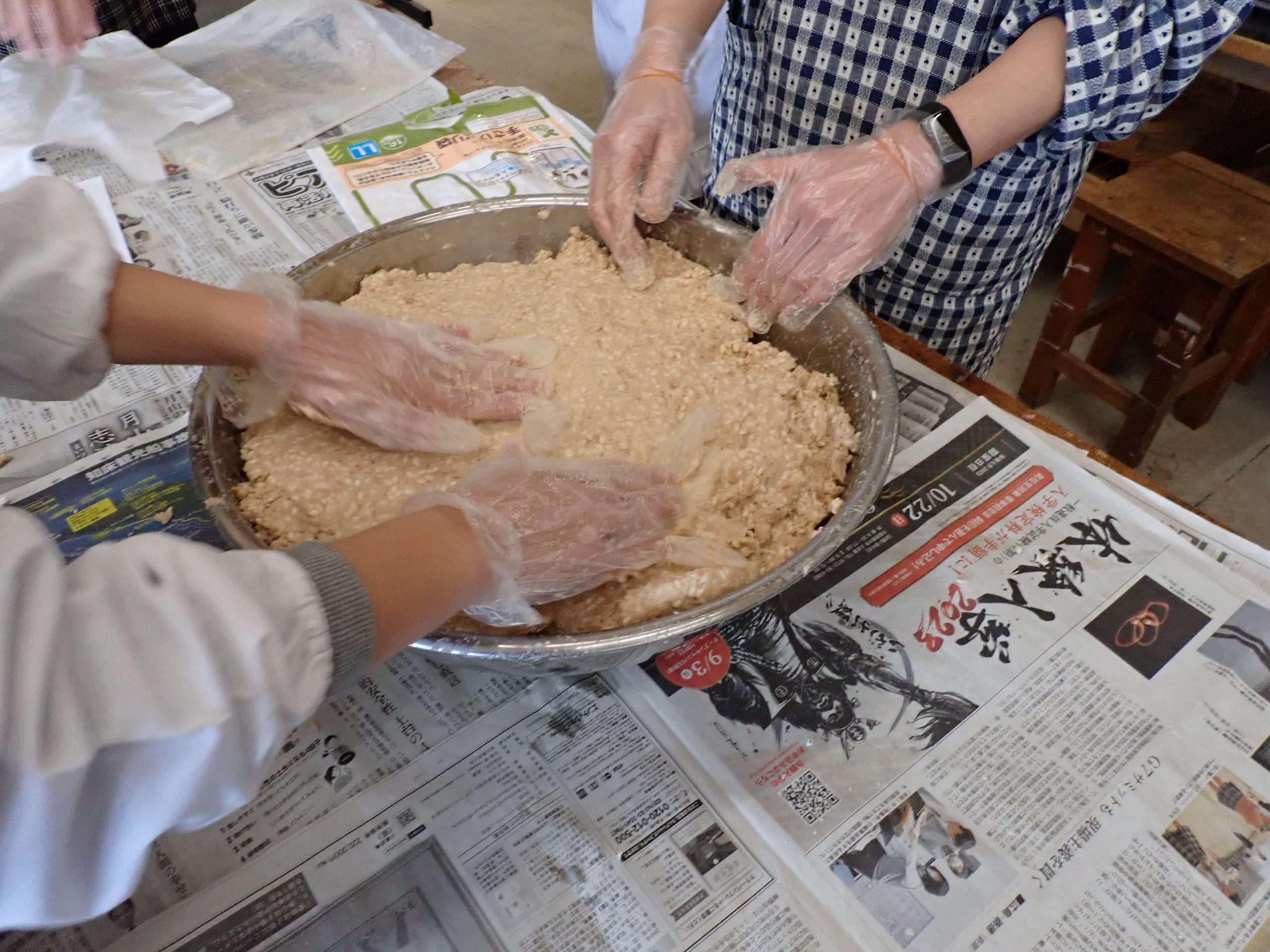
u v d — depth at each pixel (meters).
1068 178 0.91
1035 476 0.76
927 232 0.92
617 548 0.57
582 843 0.55
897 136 0.75
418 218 0.86
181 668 0.31
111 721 0.29
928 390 0.84
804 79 0.91
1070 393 1.81
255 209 1.07
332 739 0.60
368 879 0.53
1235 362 1.58
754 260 0.80
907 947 0.50
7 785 0.27
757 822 0.55
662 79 0.91
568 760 0.59
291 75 1.32
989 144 0.74
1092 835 0.54
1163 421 1.65
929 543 0.71
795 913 0.51
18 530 0.31
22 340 0.52
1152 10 0.68
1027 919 0.51
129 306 0.56
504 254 0.92
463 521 0.47
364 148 1.17
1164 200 1.44
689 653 0.65
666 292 0.86
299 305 0.64
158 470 0.78
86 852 0.32
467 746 0.60
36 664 0.28
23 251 0.50
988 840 0.54
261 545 0.55
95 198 1.08
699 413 0.71
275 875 0.53
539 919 0.51
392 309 0.82
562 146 1.18
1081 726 0.60
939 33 0.80
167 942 0.50
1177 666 0.63
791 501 0.69
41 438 0.82
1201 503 1.60
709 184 1.15
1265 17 1.24
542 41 2.89
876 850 0.54
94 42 1.32
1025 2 0.73
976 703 0.61
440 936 0.51
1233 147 1.74
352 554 0.42
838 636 0.65
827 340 0.78
